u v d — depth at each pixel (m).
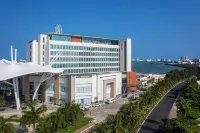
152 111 96.50
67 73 130.62
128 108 70.06
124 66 164.50
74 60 134.25
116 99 129.75
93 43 146.50
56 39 130.12
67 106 75.25
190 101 111.69
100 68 150.25
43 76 103.50
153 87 118.44
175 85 171.75
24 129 72.75
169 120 83.50
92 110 102.94
